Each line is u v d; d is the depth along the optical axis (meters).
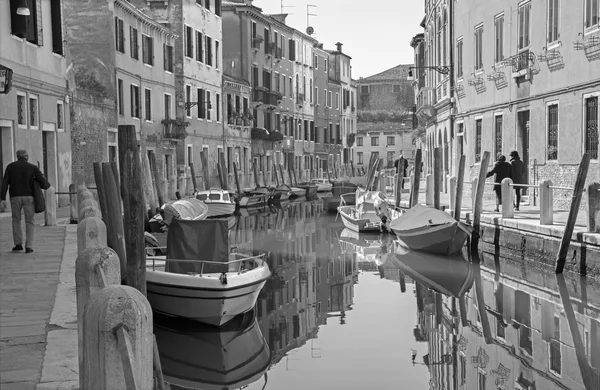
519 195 20.53
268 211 38.00
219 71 47.47
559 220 17.20
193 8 42.75
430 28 40.31
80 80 31.08
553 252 15.46
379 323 12.50
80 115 27.81
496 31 26.20
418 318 12.81
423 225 19.70
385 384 9.30
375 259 19.77
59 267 11.58
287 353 10.70
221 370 9.93
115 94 31.58
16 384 6.04
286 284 16.20
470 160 29.33
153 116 36.94
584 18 19.31
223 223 12.05
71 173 25.66
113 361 3.88
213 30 46.59
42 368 6.42
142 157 34.97
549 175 21.67
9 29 19.92
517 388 8.97
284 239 24.62
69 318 8.18
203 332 11.64
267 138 55.44
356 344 11.18
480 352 10.66
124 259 10.59
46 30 23.14
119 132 9.22
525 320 12.45
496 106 26.16
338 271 17.91
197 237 11.95
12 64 20.02
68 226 18.61
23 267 11.58
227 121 48.66
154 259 12.07
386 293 15.10
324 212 37.16
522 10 23.73
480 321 12.52
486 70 27.20
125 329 3.88
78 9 31.08
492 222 18.56
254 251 21.52
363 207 27.00
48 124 23.14
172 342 11.09
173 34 39.38
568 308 13.18
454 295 14.73
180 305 11.42
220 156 39.19
